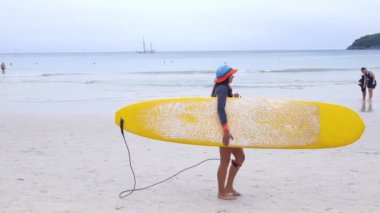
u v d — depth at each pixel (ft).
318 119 15.94
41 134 31.53
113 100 55.67
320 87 72.23
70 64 229.86
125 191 17.60
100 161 22.99
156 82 86.43
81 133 31.89
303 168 21.35
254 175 20.01
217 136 15.61
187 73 121.70
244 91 65.87
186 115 16.46
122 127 17.26
